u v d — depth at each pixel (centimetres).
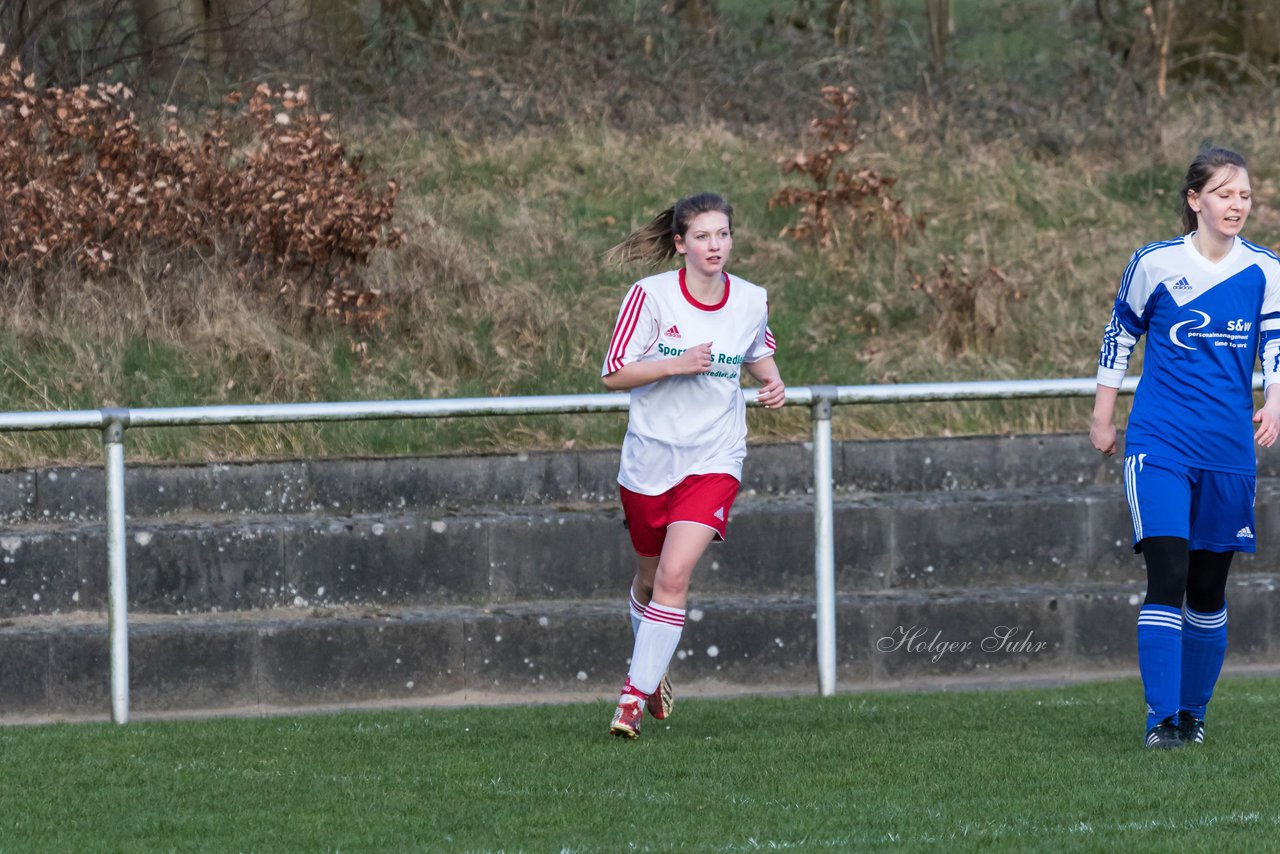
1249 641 2866
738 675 2738
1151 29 6081
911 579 2939
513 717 2275
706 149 4769
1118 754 1822
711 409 1975
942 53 6266
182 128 4222
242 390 3303
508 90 5106
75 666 2552
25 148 3594
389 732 2112
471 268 3819
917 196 4481
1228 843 1387
